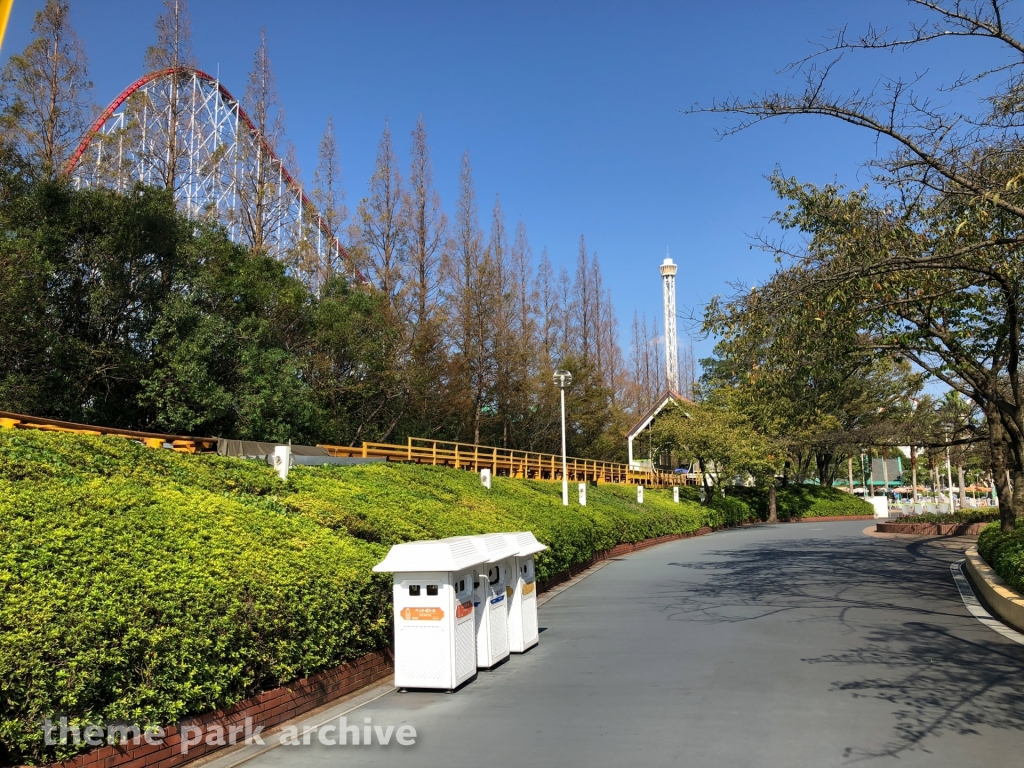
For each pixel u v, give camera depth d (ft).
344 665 24.98
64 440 31.19
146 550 22.31
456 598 25.61
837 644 30.68
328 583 25.39
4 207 66.33
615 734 19.76
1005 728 19.54
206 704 18.56
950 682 24.39
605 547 73.10
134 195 72.28
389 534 36.76
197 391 68.80
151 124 99.09
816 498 170.09
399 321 109.81
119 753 16.03
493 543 29.35
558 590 52.80
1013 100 33.42
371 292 108.78
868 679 24.91
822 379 54.60
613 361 182.60
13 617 15.97
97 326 69.62
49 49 84.38
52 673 15.24
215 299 82.33
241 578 22.65
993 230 39.34
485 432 139.44
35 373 64.39
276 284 92.63
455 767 17.60
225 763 18.19
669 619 38.60
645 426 149.69
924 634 32.42
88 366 67.36
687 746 18.61
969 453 132.57
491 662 28.40
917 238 35.78
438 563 24.86
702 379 196.13
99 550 20.98
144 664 17.24
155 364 71.31
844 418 132.98
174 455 36.27
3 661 14.60
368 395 102.17
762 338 37.63
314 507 36.70
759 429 135.23
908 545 81.15
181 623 18.66
